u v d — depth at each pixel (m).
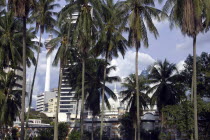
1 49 48.31
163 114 54.88
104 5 43.62
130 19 39.62
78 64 64.12
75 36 42.69
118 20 41.19
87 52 46.12
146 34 40.12
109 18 45.88
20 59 50.22
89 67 64.62
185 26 32.84
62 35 48.22
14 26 49.06
